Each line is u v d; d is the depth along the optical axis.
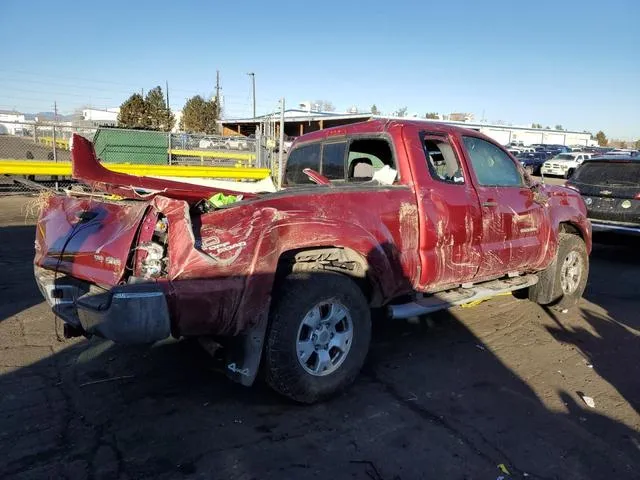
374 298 4.11
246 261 3.24
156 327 3.07
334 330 3.73
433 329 5.26
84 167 3.82
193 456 3.04
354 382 4.05
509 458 3.11
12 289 5.96
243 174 14.64
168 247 3.16
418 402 3.76
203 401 3.67
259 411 3.57
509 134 72.19
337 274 3.75
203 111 50.88
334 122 41.59
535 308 6.04
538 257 5.46
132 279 3.15
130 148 15.50
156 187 4.25
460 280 4.64
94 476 2.82
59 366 4.11
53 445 3.09
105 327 3.11
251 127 47.47
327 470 2.95
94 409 3.51
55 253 3.65
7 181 13.38
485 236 4.74
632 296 6.74
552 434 3.38
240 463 2.98
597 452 3.20
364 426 3.42
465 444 3.24
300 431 3.34
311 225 3.52
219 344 3.59
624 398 3.90
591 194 9.45
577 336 5.18
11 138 17.27
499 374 4.25
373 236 3.86
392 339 4.97
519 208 5.13
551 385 4.08
